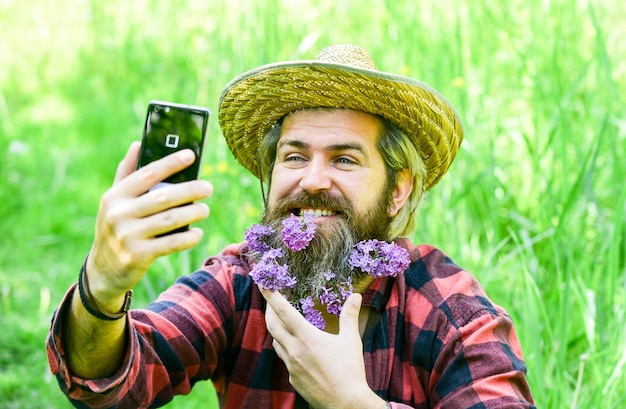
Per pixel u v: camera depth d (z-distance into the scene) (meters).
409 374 1.64
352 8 3.94
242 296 1.72
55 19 6.17
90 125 5.04
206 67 4.23
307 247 1.60
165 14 5.32
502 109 3.44
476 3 3.77
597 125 3.12
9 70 5.70
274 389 1.68
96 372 1.41
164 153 1.29
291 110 1.73
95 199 4.30
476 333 1.57
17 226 3.98
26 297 3.31
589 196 2.65
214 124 3.49
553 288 2.69
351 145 1.65
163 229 1.18
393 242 1.64
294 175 1.65
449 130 1.80
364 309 1.68
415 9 3.48
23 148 4.60
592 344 2.25
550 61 3.34
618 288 2.57
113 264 1.21
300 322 1.48
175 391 1.64
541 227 2.80
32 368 2.79
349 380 1.45
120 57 5.56
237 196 3.23
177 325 1.61
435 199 2.86
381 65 3.51
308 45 3.36
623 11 3.82
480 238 3.14
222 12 4.00
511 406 1.47
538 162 2.98
